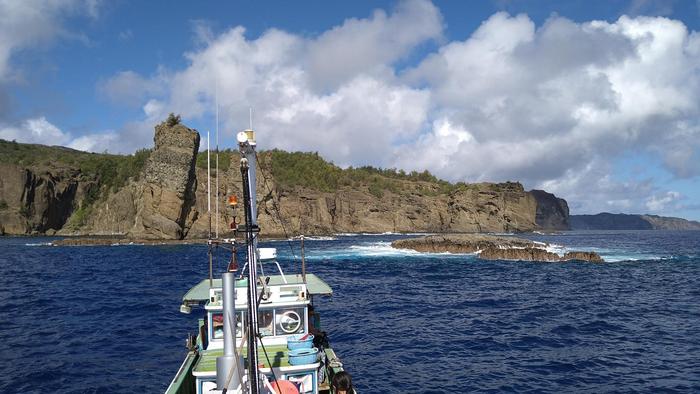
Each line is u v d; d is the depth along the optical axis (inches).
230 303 362.9
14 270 2397.9
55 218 6692.9
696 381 741.3
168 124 5157.5
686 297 1546.5
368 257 3031.5
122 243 4569.4
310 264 2588.6
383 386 720.3
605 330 1075.3
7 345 933.2
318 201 6983.3
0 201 6323.8
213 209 5113.2
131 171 6771.7
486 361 842.2
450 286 1792.6
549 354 885.2
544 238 6998.0
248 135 402.0
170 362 823.7
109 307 1344.7
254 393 299.1
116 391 691.4
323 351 517.7
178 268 2458.2
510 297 1537.9
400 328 1090.7
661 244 5108.3
